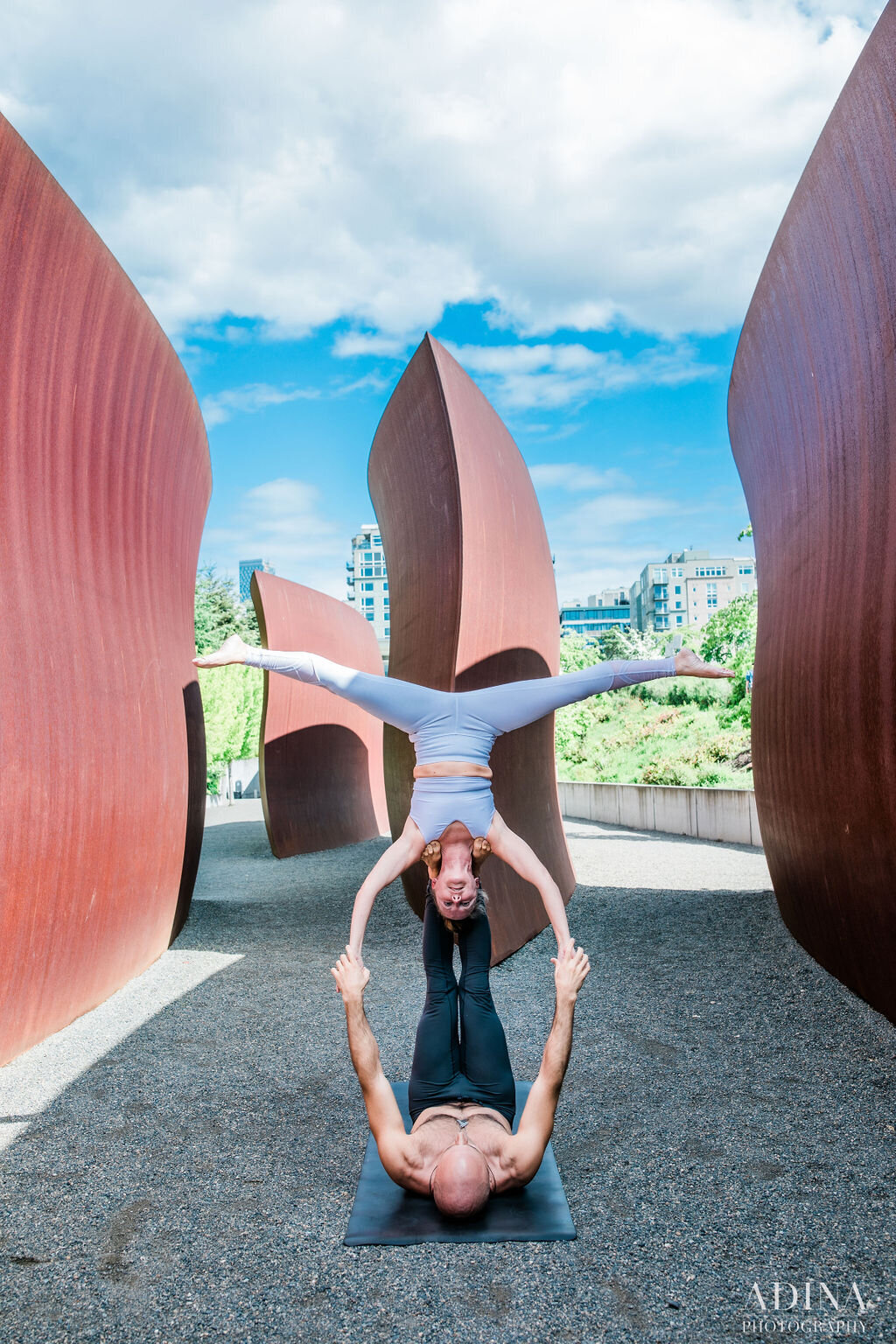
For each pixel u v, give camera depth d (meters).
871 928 4.91
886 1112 3.82
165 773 7.13
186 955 7.24
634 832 15.54
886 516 4.41
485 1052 3.31
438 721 3.62
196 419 8.01
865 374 4.66
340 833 15.30
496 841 3.45
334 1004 5.84
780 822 6.75
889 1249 2.76
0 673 4.57
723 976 6.12
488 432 8.27
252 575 14.03
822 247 5.04
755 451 7.43
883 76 4.01
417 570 8.16
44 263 4.85
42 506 5.15
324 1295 2.59
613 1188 3.21
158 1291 2.63
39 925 4.95
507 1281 2.63
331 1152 3.61
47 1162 3.55
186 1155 3.60
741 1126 3.74
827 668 5.34
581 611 138.25
